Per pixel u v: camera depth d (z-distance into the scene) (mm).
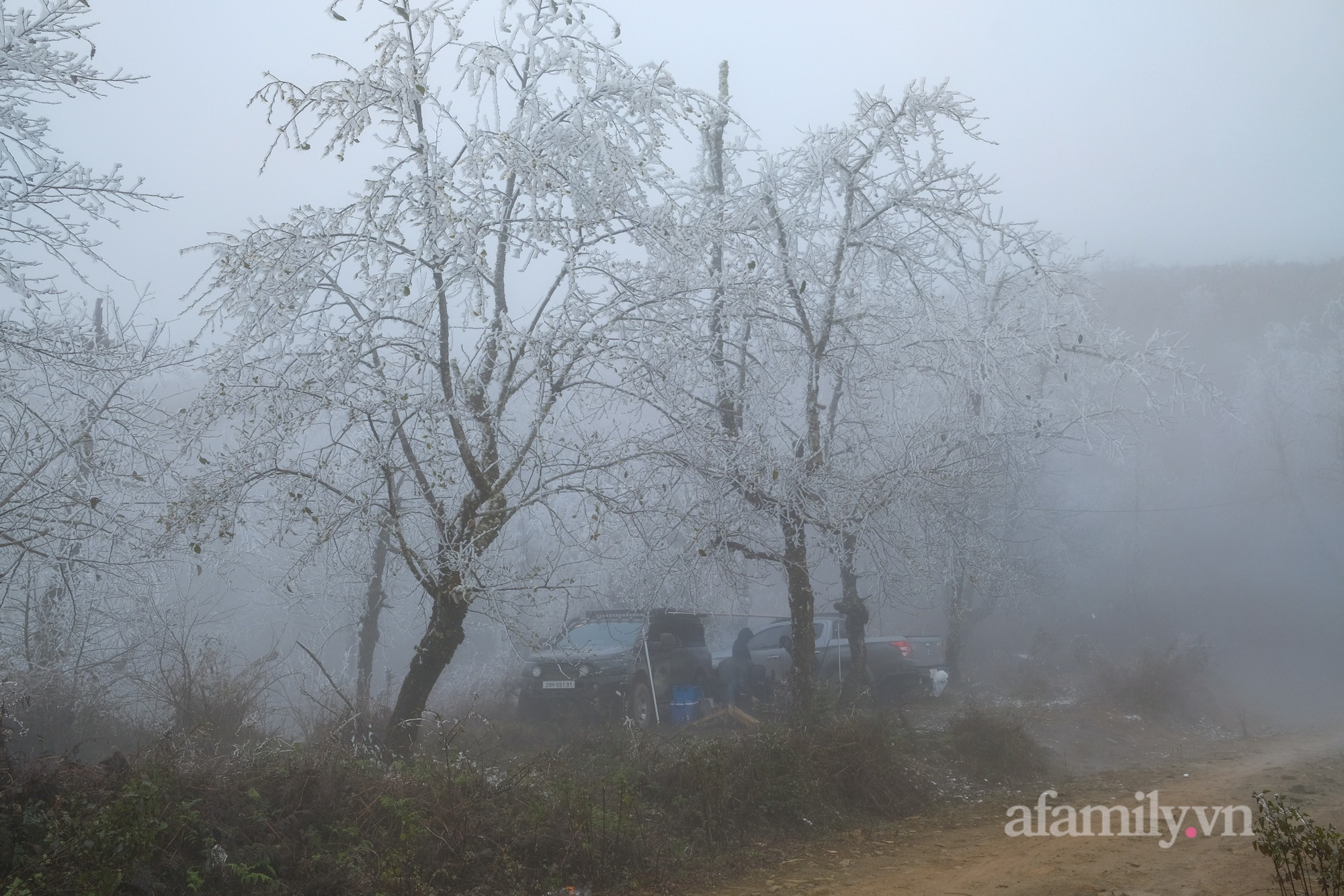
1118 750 13250
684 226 9484
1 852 4977
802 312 11727
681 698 13688
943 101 11758
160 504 10109
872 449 12336
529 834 6695
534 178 8648
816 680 13148
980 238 12602
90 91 8133
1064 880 6258
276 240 8414
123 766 6145
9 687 8578
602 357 9047
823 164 12000
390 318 8625
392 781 6930
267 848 5770
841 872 6965
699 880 6789
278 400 8133
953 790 10141
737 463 9859
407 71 8641
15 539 8961
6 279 8227
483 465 8938
